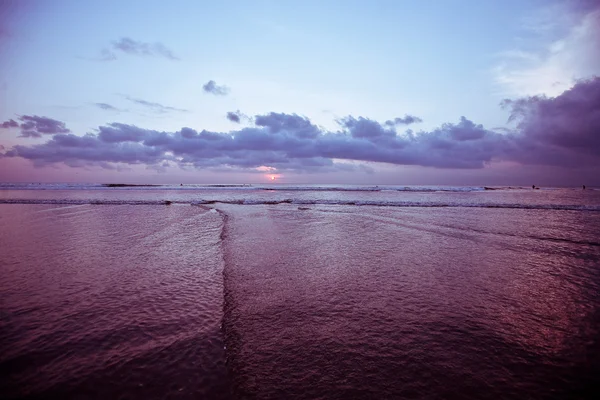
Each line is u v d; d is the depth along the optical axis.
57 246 8.27
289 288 5.07
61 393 2.56
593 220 13.94
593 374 2.83
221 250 7.77
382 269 6.19
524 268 6.31
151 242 8.83
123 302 4.47
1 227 11.44
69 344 3.31
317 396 2.53
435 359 3.06
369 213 16.91
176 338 3.45
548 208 20.33
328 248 8.06
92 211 17.33
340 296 4.73
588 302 4.54
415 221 13.48
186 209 19.14
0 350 3.18
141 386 2.65
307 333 3.57
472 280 5.54
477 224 12.60
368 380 2.73
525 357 3.11
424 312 4.17
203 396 2.53
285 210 18.61
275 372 2.85
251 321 3.87
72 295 4.74
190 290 4.98
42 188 54.12
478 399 2.51
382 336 3.51
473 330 3.66
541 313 4.16
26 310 4.18
